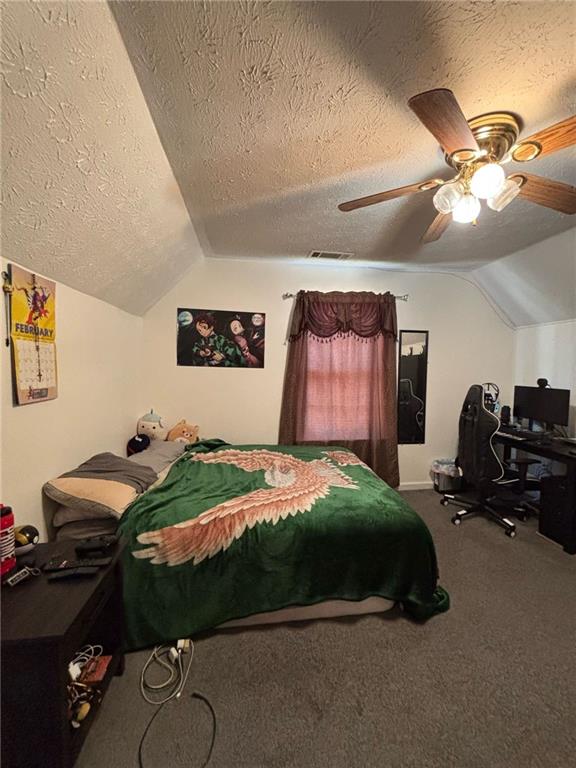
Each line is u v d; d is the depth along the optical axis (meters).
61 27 0.86
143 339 3.39
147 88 1.20
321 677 1.49
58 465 1.85
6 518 1.18
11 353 1.46
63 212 1.40
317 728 1.28
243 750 1.21
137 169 1.52
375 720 1.31
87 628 1.12
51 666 0.97
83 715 1.14
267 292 3.54
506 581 2.17
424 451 3.88
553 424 3.25
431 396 3.86
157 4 0.92
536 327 3.68
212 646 1.64
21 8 0.78
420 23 0.99
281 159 1.66
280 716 1.32
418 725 1.29
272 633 1.73
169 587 1.64
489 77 1.19
